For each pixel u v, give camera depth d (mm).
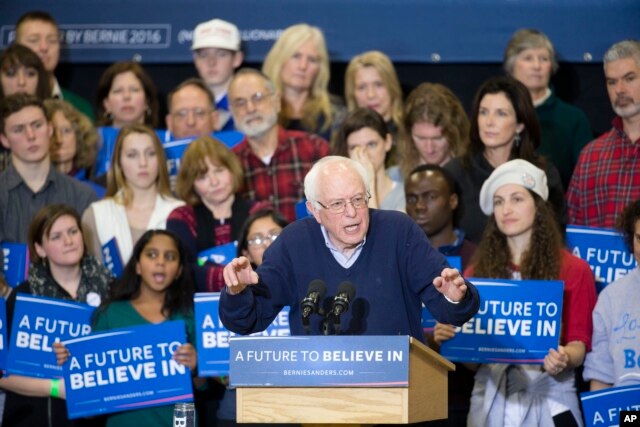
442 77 21922
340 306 10406
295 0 21672
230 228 17672
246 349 10023
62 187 18531
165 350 15367
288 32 20500
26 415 16297
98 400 15273
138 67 20875
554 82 21266
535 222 15547
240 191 18609
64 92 21984
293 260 11656
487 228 15922
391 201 17578
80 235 16844
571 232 16094
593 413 14148
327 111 20281
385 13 21422
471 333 14711
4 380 16172
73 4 22359
